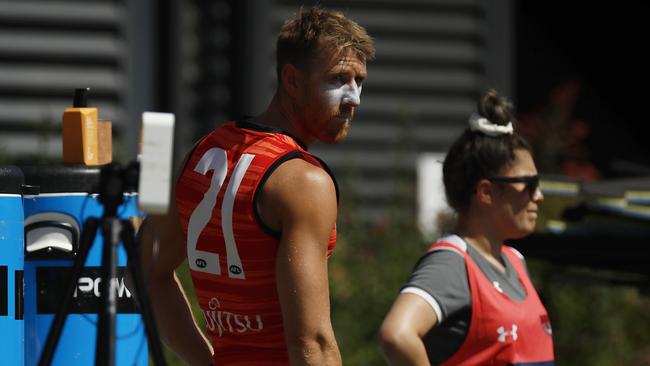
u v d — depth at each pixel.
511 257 14.41
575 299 27.02
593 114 42.00
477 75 33.94
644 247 16.02
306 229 11.07
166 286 12.95
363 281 24.84
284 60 11.84
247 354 11.65
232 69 32.22
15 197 12.50
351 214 27.03
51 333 10.85
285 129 11.90
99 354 10.61
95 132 13.55
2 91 29.75
